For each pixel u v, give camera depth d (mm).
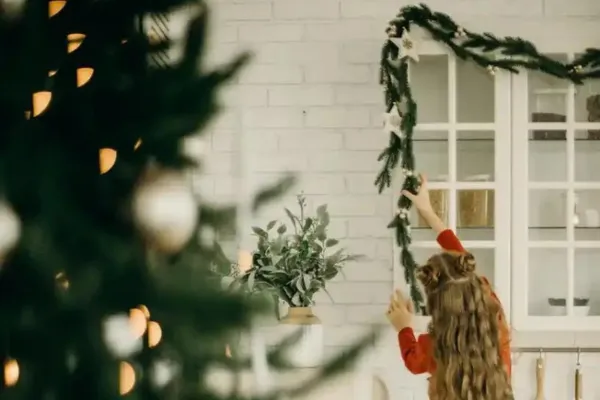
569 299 2684
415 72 2791
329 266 2580
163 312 774
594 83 2779
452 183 2703
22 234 747
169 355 815
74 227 756
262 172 2900
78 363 745
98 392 735
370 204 2883
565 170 2799
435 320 2139
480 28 2816
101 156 788
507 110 2689
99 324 748
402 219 2701
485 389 2053
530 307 2783
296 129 2904
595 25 2777
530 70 2695
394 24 2717
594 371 2871
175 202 816
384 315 2850
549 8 2855
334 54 2898
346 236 2883
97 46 856
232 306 770
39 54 812
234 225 980
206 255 923
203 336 806
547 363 2885
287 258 2539
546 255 2797
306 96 2908
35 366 739
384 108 2885
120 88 845
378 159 2740
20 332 734
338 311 2865
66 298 742
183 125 875
